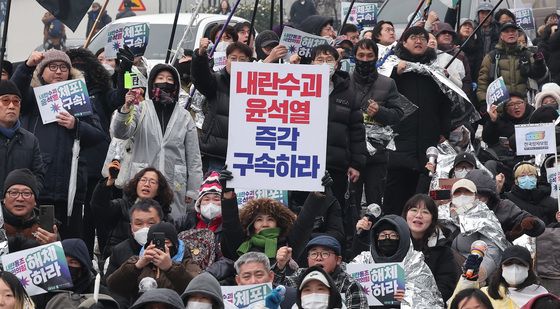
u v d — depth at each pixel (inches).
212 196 850.8
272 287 739.4
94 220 890.1
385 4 1501.0
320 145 750.5
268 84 750.5
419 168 1043.9
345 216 953.5
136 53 1024.2
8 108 879.1
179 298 669.9
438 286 819.4
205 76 927.0
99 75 964.0
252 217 794.8
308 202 791.1
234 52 933.2
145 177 861.8
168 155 912.3
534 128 1007.6
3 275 693.9
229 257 793.6
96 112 959.0
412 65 1045.2
